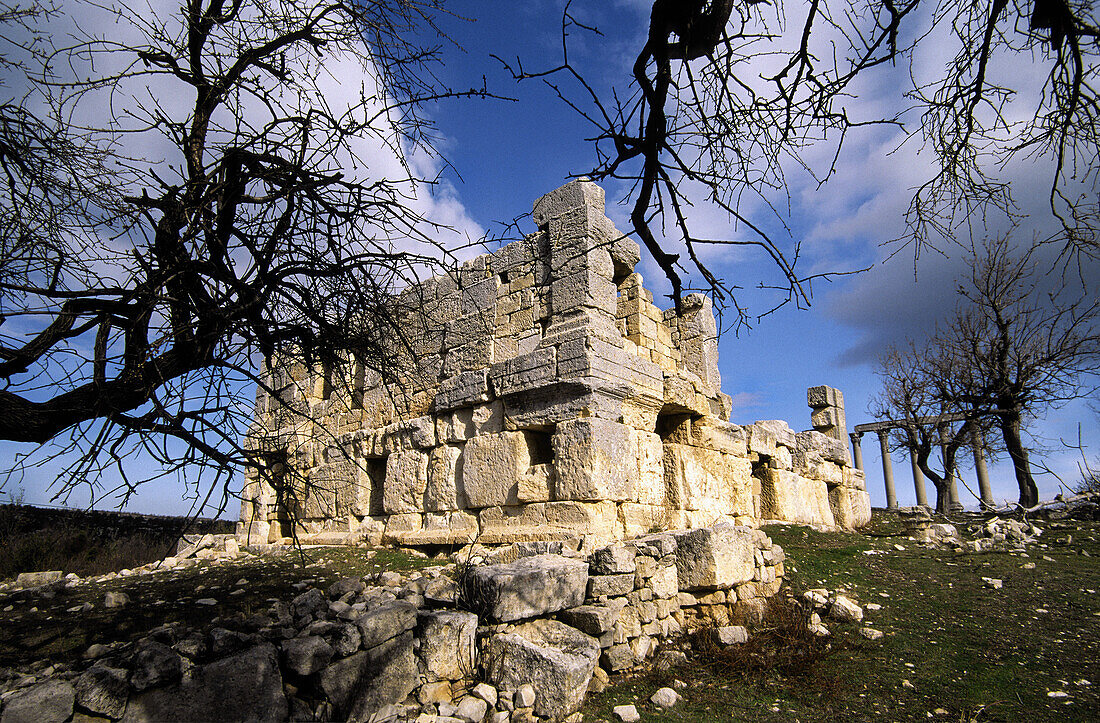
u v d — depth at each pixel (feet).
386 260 15.67
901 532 48.91
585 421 29.40
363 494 40.88
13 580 33.78
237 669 14.28
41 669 15.88
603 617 20.27
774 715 17.98
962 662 21.15
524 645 18.11
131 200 12.78
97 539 41.19
